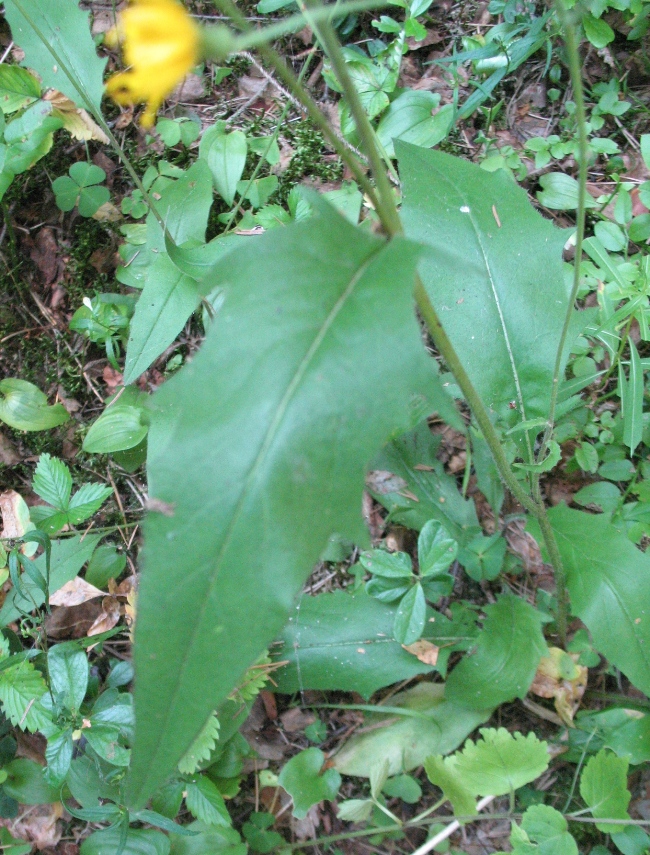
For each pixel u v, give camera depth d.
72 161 0.45
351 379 0.16
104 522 0.40
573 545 0.32
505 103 0.45
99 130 0.42
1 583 0.35
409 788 0.34
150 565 0.16
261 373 0.16
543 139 0.43
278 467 0.16
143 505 0.40
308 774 0.34
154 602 0.16
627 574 0.31
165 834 0.33
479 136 0.44
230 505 0.16
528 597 0.37
